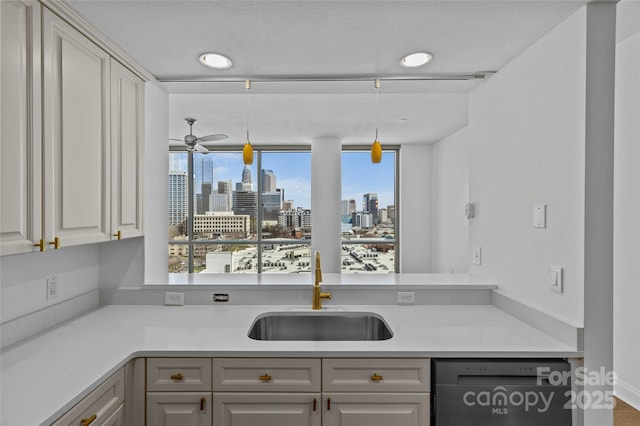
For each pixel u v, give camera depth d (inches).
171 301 77.5
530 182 66.6
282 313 73.7
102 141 60.9
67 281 68.0
